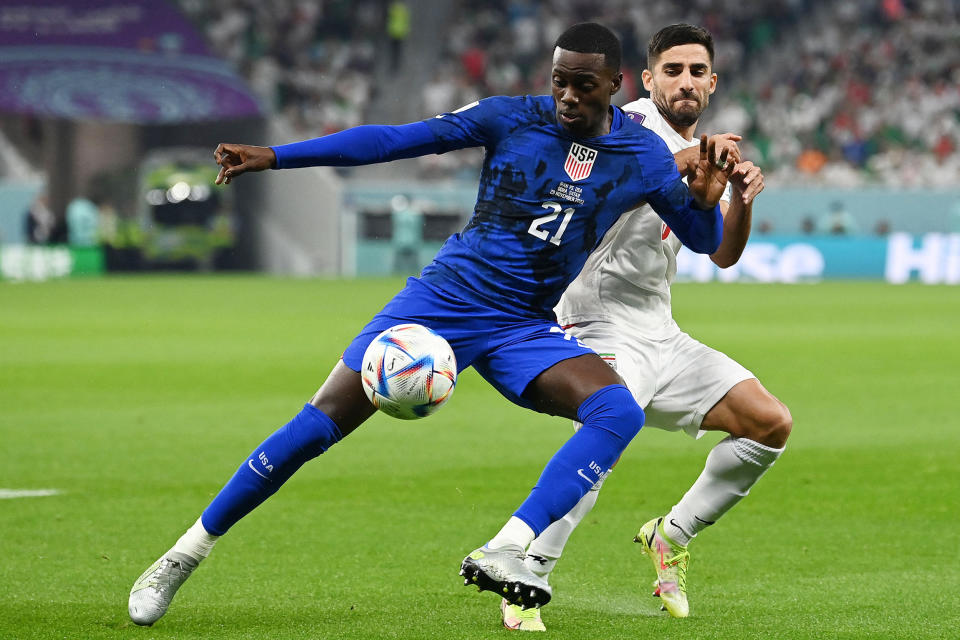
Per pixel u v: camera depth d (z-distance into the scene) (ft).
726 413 52.49
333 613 49.52
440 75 383.45
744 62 401.29
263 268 350.02
